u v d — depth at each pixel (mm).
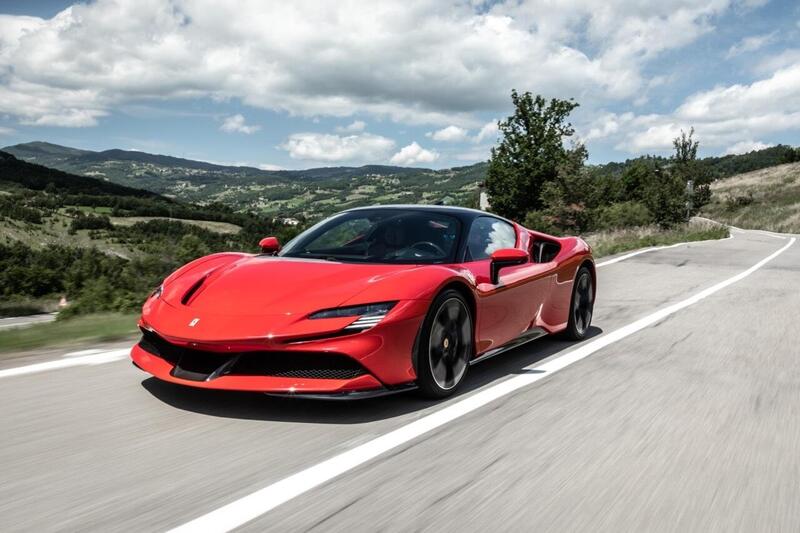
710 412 3322
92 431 2834
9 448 2625
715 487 2365
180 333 3105
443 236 4035
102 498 2160
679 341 5219
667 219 32625
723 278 10258
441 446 2734
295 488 2262
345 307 3102
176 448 2646
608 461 2605
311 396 2988
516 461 2580
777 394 3701
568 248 5176
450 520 2041
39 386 3527
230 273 3570
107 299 8000
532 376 4000
